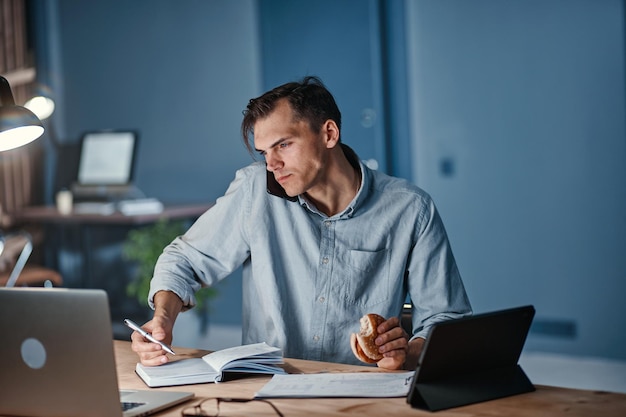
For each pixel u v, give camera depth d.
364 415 1.42
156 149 5.55
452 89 4.54
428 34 4.57
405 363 1.77
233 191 2.11
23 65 5.75
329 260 2.00
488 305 4.56
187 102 5.41
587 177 4.23
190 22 5.35
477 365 1.51
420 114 4.64
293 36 4.97
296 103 1.86
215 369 1.69
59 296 1.40
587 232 4.26
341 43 4.80
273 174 1.99
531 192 4.38
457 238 4.61
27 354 1.44
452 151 4.57
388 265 2.03
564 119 4.27
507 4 4.35
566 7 4.21
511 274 4.48
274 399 1.53
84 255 5.27
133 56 5.58
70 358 1.41
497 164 4.46
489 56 4.42
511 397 1.50
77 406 1.43
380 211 2.02
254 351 1.75
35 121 1.93
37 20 5.79
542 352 4.44
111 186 5.36
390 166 4.74
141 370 1.71
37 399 1.45
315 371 1.73
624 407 1.42
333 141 1.92
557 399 1.48
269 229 2.04
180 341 4.86
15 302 1.43
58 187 5.86
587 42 4.17
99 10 5.68
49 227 5.71
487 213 4.51
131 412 1.45
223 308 5.32
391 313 2.02
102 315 1.37
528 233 4.41
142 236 4.73
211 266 2.11
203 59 5.32
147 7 5.50
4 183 5.65
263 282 2.04
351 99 4.80
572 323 4.34
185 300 2.02
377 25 4.66
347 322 2.00
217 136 5.32
